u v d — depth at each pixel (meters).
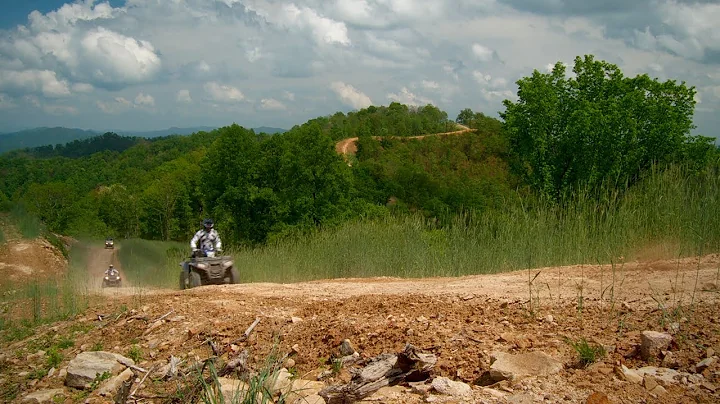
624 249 10.02
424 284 9.23
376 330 6.19
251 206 46.06
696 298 5.81
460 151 108.00
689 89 31.20
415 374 4.69
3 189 122.75
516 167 36.12
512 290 7.55
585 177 30.28
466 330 5.81
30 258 25.77
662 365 4.45
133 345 7.35
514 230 12.89
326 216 45.28
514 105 34.81
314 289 9.66
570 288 7.21
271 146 46.97
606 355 4.71
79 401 5.95
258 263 17.39
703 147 29.42
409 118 147.25
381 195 67.25
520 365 4.57
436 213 20.48
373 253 15.20
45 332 8.91
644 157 30.39
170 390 5.45
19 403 6.16
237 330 7.11
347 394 4.45
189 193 77.12
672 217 9.95
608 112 31.20
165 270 21.05
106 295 11.60
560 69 34.50
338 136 125.12
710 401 3.78
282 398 4.30
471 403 4.09
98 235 80.94
